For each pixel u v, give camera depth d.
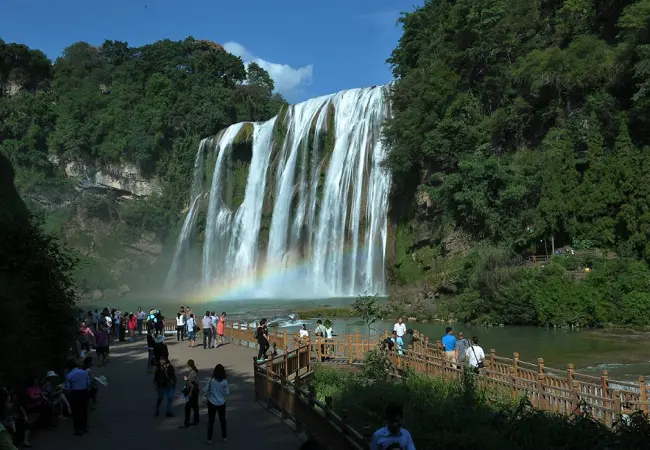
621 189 41.59
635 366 24.55
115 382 22.34
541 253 46.38
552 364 25.50
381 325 41.94
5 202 22.88
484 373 17.97
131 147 93.88
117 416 16.84
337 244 66.00
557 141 46.38
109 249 90.56
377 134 65.00
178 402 18.83
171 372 16.95
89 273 81.50
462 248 50.16
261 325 25.48
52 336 19.80
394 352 22.98
